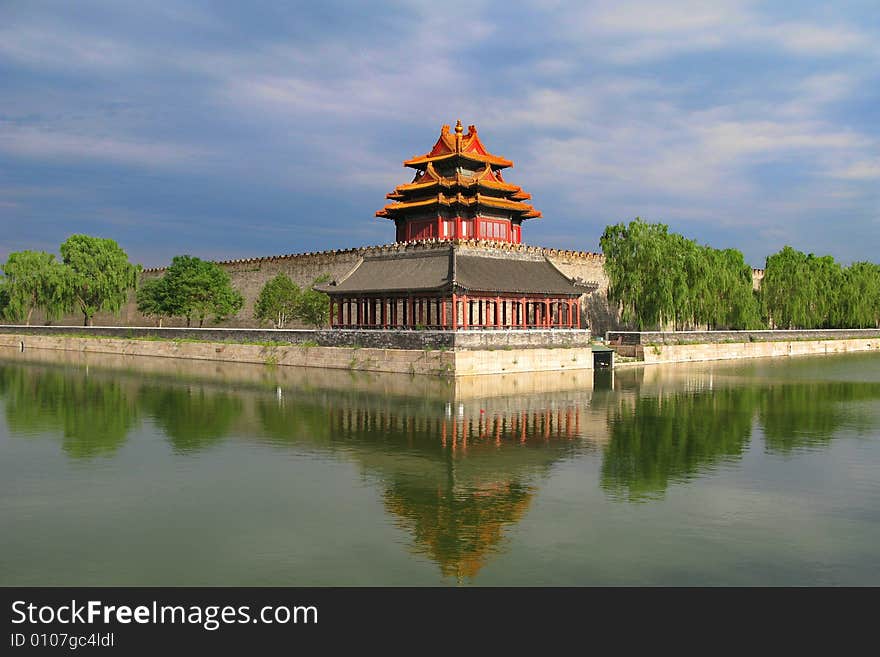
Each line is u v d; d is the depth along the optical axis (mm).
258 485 36344
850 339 140375
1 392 70125
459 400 64000
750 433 49750
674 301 108875
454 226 105312
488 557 27203
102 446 45125
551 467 39938
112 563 26875
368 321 91000
